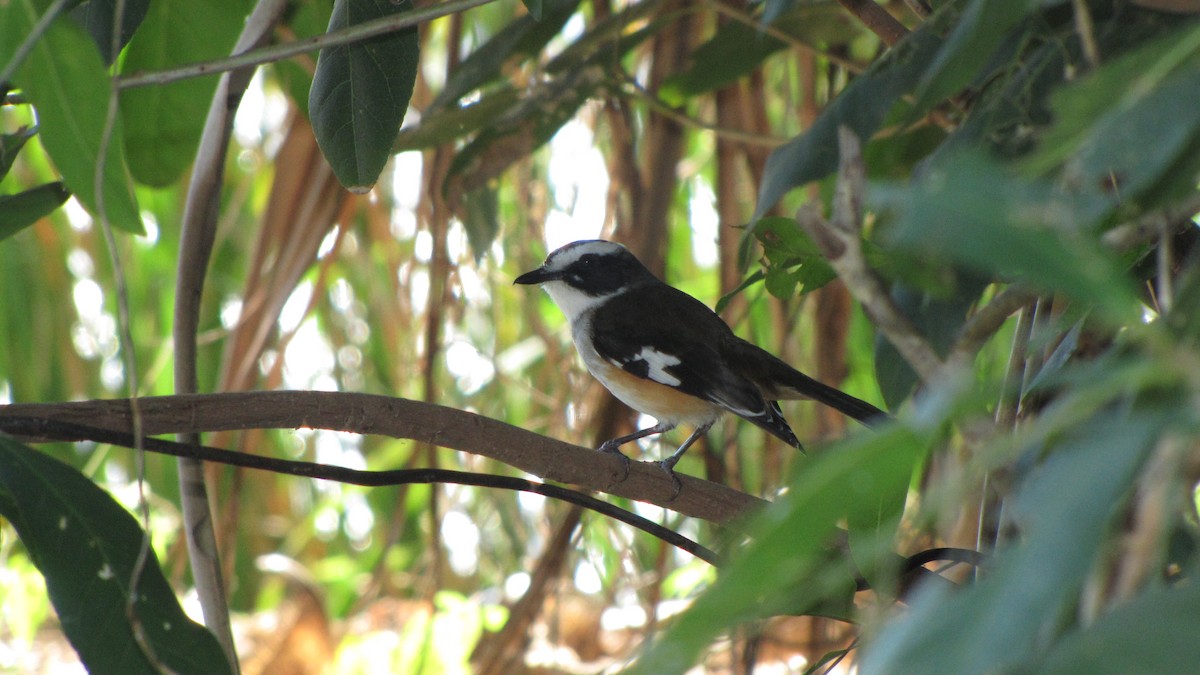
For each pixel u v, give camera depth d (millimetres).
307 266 5324
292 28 5336
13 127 5430
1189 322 3102
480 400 5457
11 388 5520
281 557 5484
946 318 5195
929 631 2508
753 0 5344
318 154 5336
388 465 5535
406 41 5195
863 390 5480
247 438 5344
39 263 5512
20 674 5441
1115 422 2541
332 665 5457
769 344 5480
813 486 2605
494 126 5320
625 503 5465
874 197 2564
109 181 4887
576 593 5488
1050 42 5184
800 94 5383
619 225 5402
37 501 4875
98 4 5211
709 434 5434
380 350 5500
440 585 5406
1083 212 2584
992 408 5172
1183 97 2727
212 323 5535
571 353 5410
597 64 5324
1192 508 3926
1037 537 2420
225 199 5547
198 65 5152
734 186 5391
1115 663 2326
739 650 5320
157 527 5484
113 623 4797
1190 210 3596
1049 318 5156
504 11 5500
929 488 5254
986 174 2525
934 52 5188
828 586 3227
